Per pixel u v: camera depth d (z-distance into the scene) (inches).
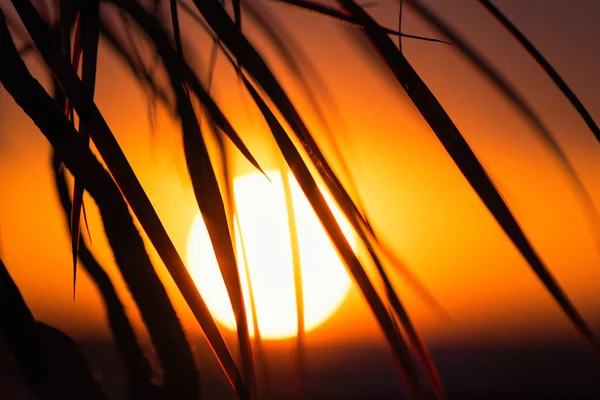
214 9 85.0
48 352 81.7
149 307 81.0
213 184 82.6
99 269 83.8
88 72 85.1
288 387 84.8
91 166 81.6
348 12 85.4
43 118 82.0
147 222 81.1
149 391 81.2
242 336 82.0
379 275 82.8
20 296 81.9
